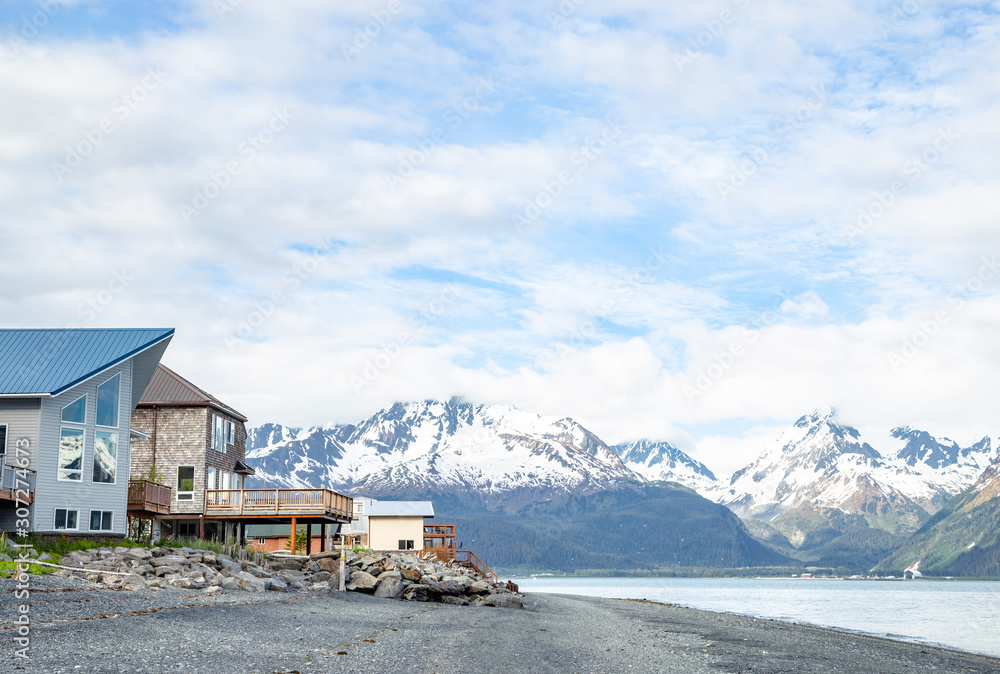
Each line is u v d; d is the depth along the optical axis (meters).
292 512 48.50
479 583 46.19
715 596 155.25
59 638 16.59
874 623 70.38
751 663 23.97
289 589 32.59
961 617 82.00
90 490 35.47
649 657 23.55
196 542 38.31
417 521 75.69
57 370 35.22
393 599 36.56
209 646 17.70
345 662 17.61
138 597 23.55
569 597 78.31
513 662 20.09
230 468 56.97
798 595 167.62
